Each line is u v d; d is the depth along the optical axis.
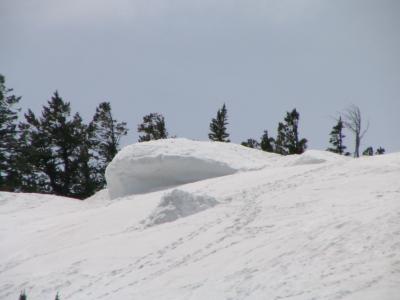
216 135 163.38
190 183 68.25
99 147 153.38
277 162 75.25
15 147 139.25
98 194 88.00
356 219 29.80
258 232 34.94
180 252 36.50
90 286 34.84
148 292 29.97
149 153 73.81
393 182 39.22
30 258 46.66
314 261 26.03
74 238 49.84
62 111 148.25
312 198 39.75
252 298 24.36
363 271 23.11
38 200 83.25
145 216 50.66
